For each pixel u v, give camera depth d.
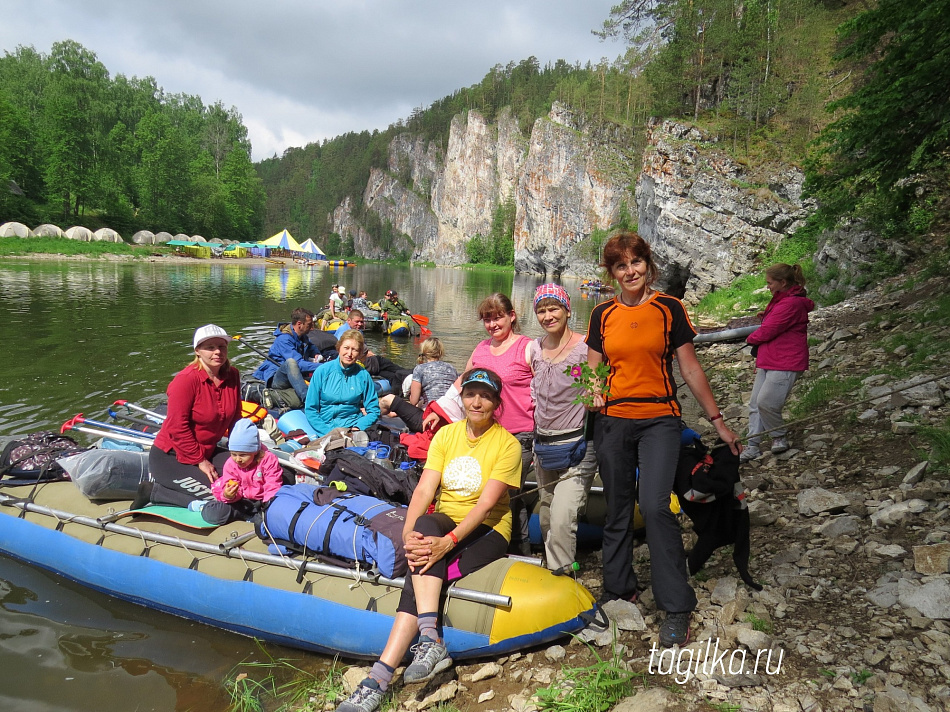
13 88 82.69
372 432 6.05
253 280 36.91
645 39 35.72
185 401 4.36
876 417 5.76
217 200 76.88
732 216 25.08
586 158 83.81
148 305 20.53
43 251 49.59
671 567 3.12
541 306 3.63
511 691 3.07
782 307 5.54
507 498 3.69
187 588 3.87
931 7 7.93
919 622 2.98
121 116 90.56
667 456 3.18
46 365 10.54
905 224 13.22
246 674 3.40
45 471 4.85
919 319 8.78
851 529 3.95
